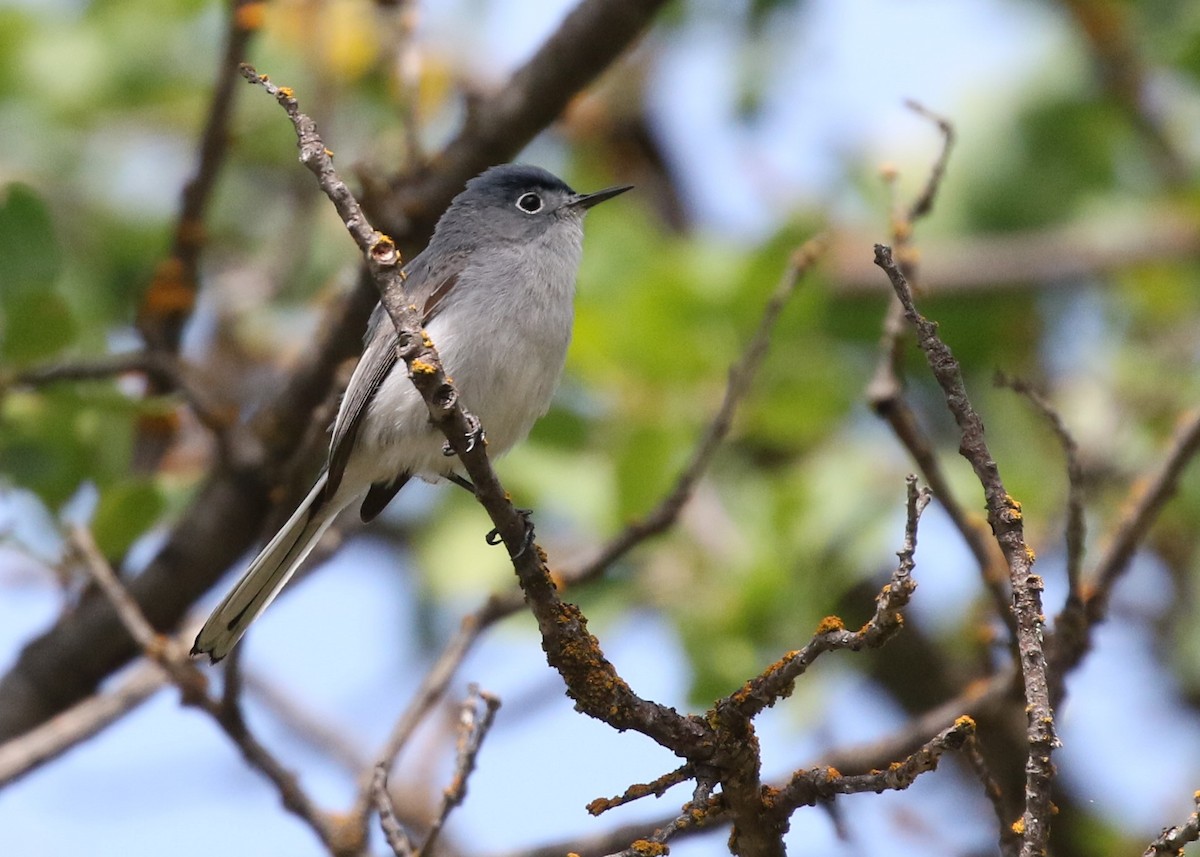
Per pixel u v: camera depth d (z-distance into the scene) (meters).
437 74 12.91
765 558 10.74
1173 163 13.73
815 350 11.46
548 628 6.38
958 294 13.19
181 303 9.92
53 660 10.04
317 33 12.15
